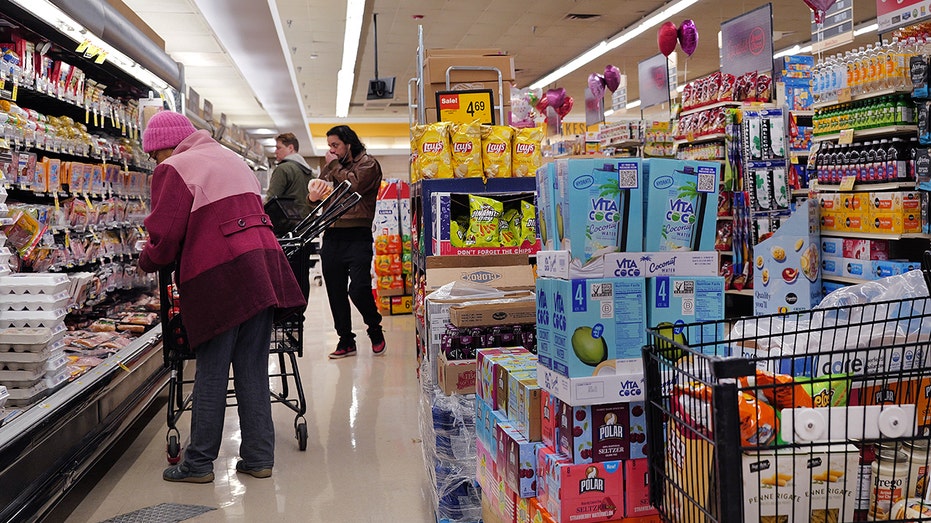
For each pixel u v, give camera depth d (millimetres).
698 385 1424
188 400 3920
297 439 4004
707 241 1950
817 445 1329
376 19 12914
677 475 1498
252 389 3441
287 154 7125
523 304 3176
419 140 3916
